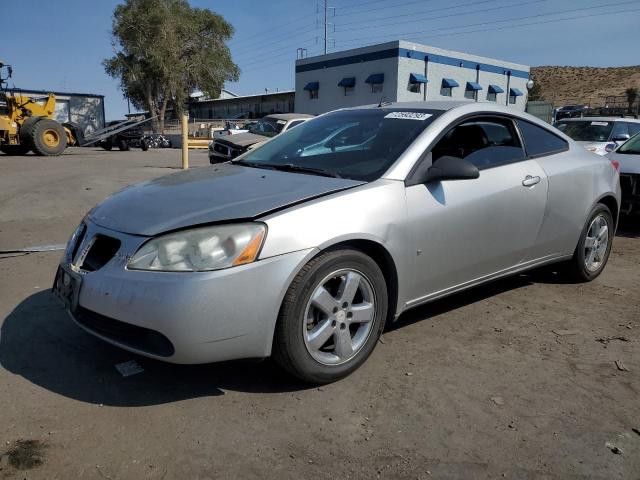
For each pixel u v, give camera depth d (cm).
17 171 1352
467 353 347
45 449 243
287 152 397
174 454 243
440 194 342
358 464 239
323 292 292
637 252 625
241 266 264
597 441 258
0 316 390
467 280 376
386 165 335
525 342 366
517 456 246
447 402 290
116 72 5247
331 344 309
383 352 346
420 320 400
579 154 464
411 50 3691
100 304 271
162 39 5131
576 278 487
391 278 327
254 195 301
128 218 292
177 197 309
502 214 379
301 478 230
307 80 4341
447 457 245
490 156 390
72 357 330
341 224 292
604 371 328
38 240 624
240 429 262
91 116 4147
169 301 255
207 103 7456
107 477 227
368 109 425
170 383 303
